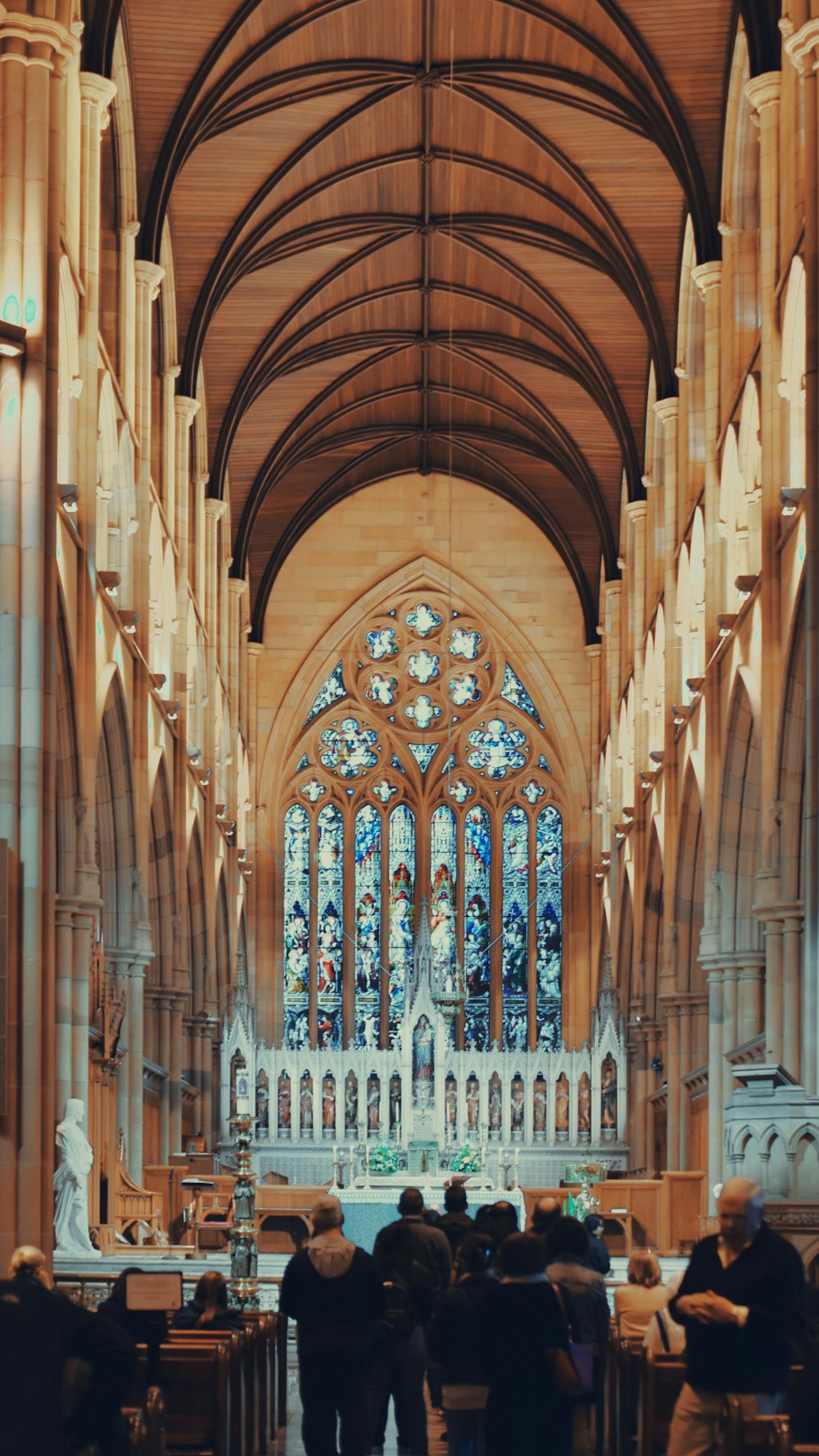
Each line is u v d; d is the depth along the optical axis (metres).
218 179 36.12
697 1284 9.14
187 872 40.34
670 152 32.62
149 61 31.06
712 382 32.09
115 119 30.47
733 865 30.86
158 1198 29.81
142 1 30.16
